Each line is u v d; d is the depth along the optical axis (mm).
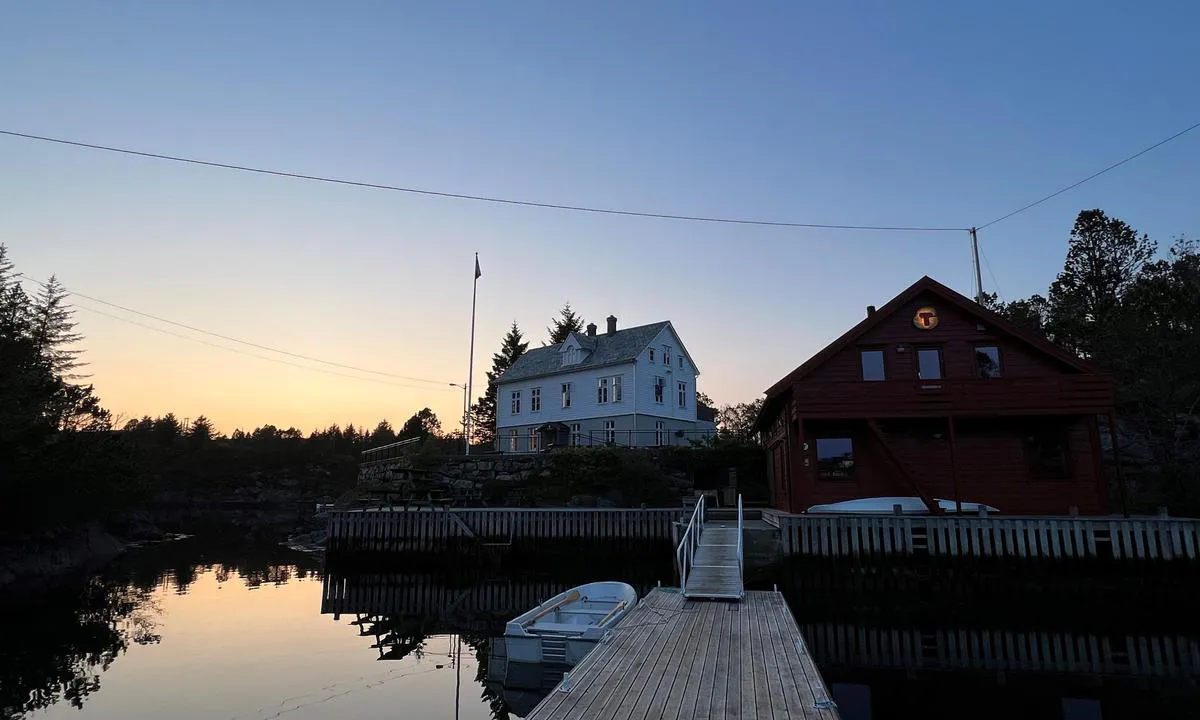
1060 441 22953
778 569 20438
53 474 27297
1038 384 21344
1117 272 46188
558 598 14227
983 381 21578
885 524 19922
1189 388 28422
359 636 15711
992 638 14797
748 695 7512
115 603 20000
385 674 12273
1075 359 22078
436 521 28000
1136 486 27797
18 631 16047
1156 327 30125
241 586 23703
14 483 25688
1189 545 18328
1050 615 17062
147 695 10945
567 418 46188
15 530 27141
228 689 11297
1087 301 45094
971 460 23250
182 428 96875
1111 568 18594
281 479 86375
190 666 12805
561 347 49219
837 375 23797
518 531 27469
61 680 11836
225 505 79000
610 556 26688
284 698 10805
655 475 33406
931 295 23906
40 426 28234
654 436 43281
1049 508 22547
